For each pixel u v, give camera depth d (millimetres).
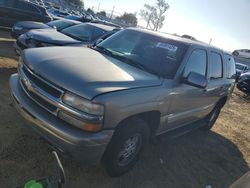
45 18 15102
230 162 5262
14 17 14188
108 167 3539
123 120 3312
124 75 3545
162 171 4285
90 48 4617
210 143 5918
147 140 3875
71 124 3047
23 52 3934
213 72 5410
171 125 4488
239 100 12281
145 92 3477
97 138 3002
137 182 3836
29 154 3734
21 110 3428
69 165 3734
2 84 6066
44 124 3127
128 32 4859
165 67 4133
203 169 4719
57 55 3670
